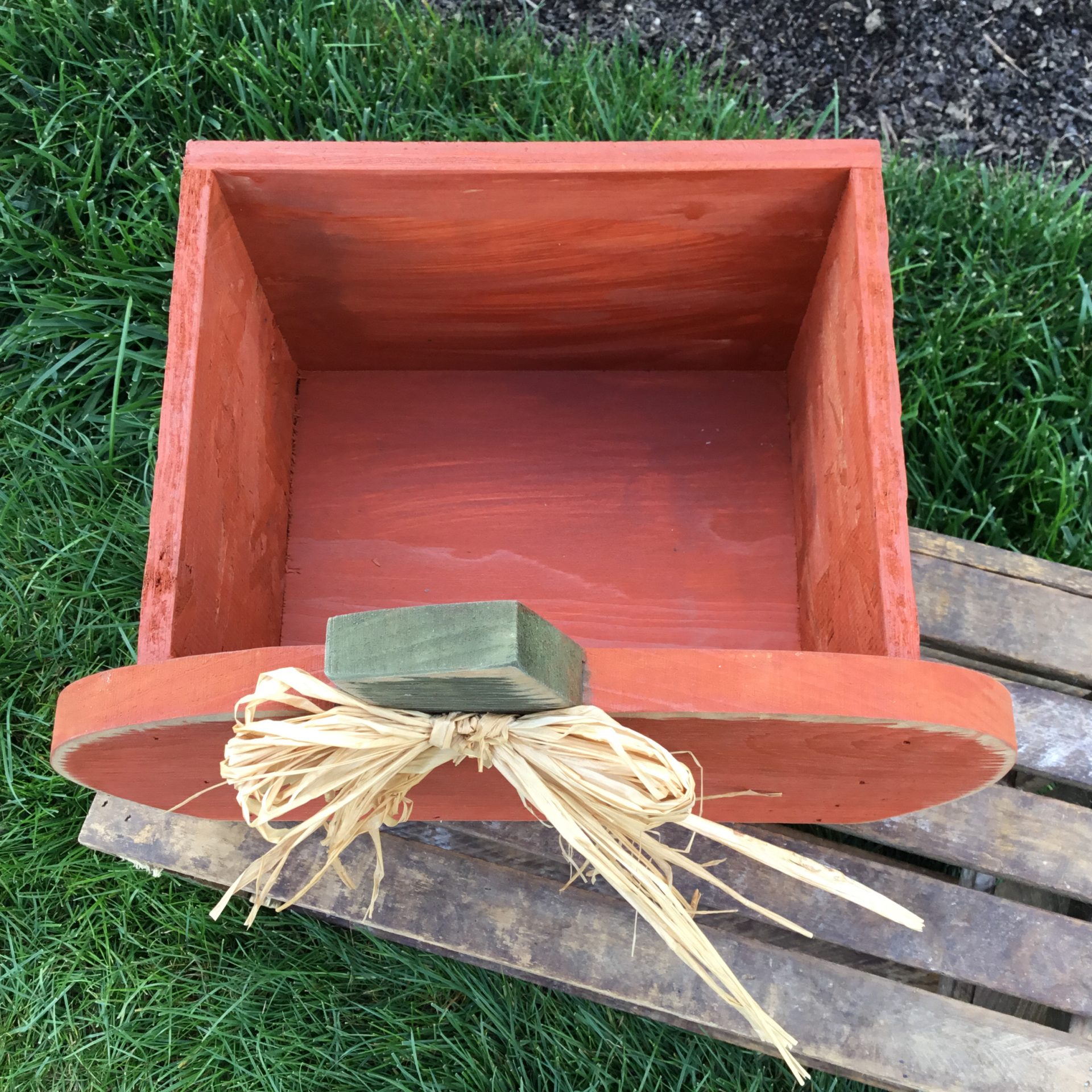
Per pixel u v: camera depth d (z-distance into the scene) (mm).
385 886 1473
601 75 2207
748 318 1479
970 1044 1384
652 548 1529
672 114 2156
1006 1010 1536
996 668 1640
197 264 1187
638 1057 1603
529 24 2309
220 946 1681
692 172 1217
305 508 1559
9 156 2004
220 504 1237
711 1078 1587
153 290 1920
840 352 1271
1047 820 1472
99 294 1938
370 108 2086
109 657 1814
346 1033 1644
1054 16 2395
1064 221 2076
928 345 1929
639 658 844
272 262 1364
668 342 1541
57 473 1834
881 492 1105
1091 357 1952
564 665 795
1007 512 1911
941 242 2064
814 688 837
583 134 2137
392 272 1392
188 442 1120
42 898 1695
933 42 2385
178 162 1967
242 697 860
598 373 1618
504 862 1531
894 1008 1401
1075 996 1404
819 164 1211
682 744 978
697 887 1473
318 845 1505
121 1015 1648
